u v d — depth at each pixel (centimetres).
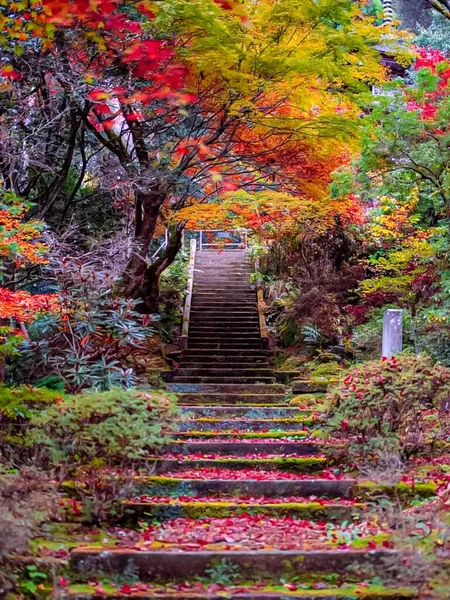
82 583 379
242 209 1080
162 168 882
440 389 584
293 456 629
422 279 995
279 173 1045
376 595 358
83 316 730
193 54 742
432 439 591
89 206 1072
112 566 387
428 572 359
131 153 972
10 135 764
